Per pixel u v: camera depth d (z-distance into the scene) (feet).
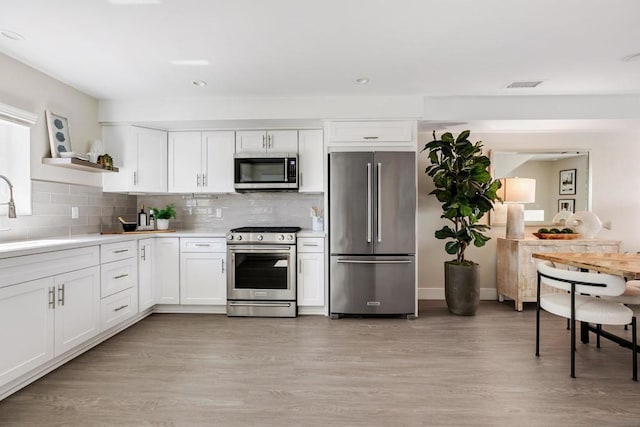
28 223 9.12
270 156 12.50
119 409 6.36
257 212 14.19
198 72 9.68
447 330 10.57
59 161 9.50
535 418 6.07
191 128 12.92
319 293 11.99
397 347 9.25
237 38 7.80
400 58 8.82
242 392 6.96
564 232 13.24
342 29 7.42
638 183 14.32
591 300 8.11
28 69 9.09
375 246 11.66
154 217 13.38
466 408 6.39
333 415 6.18
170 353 8.86
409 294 11.66
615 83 10.57
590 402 6.56
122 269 10.29
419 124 12.55
